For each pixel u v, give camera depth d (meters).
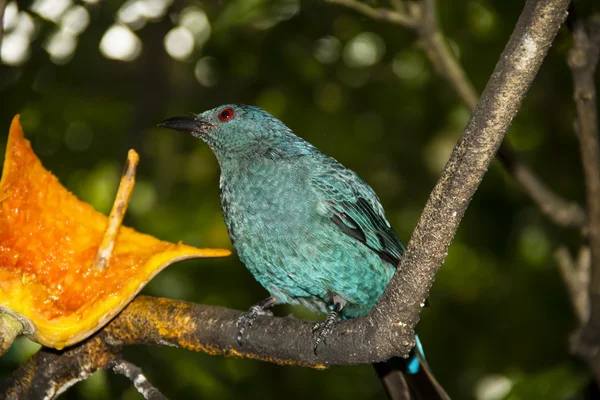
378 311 6.18
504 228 15.91
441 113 16.84
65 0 12.24
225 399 10.38
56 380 6.93
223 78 15.41
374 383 17.80
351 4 9.76
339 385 17.64
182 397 10.04
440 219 5.51
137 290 6.60
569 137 16.17
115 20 13.20
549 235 14.55
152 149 16.70
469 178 5.30
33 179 7.33
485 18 14.92
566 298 16.00
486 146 5.17
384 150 17.34
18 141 7.27
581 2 10.69
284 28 14.29
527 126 16.77
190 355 9.77
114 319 6.97
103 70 14.55
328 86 16.89
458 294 17.66
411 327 6.11
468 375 16.34
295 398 16.58
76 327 6.21
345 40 15.75
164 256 6.78
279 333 6.82
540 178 16.17
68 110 15.43
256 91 15.81
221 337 6.98
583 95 7.45
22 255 7.00
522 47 4.86
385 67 16.66
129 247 7.36
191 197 16.94
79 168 15.69
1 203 7.07
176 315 7.00
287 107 16.36
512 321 16.38
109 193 15.75
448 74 9.96
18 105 13.80
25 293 6.23
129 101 15.32
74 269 6.96
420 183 17.67
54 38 13.09
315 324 6.83
